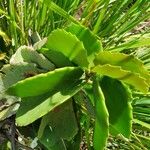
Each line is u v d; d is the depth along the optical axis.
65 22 0.33
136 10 0.33
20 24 0.33
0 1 0.33
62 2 0.33
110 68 0.23
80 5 0.33
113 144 0.39
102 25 0.34
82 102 0.30
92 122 0.35
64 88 0.26
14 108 0.29
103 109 0.24
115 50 0.32
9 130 0.33
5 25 0.34
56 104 0.25
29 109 0.26
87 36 0.26
